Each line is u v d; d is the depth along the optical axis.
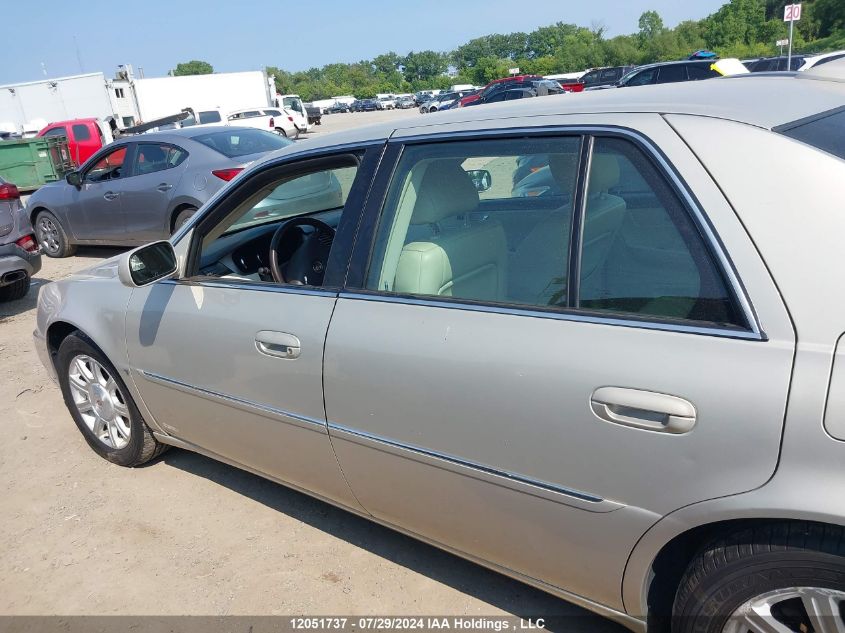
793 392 1.47
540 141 1.97
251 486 3.33
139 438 3.37
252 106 29.88
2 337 6.01
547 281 1.94
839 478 1.43
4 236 6.52
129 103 26.98
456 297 2.07
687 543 1.78
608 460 1.72
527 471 1.89
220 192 2.76
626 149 1.81
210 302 2.67
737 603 1.63
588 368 1.73
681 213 1.68
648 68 14.86
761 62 14.12
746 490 1.53
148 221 8.06
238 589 2.62
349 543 2.84
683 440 1.60
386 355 2.12
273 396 2.49
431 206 2.33
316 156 2.47
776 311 1.52
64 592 2.70
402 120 2.37
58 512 3.23
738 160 1.65
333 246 2.34
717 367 1.56
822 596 1.51
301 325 2.35
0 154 16.73
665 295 1.70
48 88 24.97
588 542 1.84
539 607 2.41
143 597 2.62
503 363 1.88
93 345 3.33
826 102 1.92
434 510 2.20
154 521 3.10
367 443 2.25
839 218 1.52
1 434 4.09
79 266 8.67
